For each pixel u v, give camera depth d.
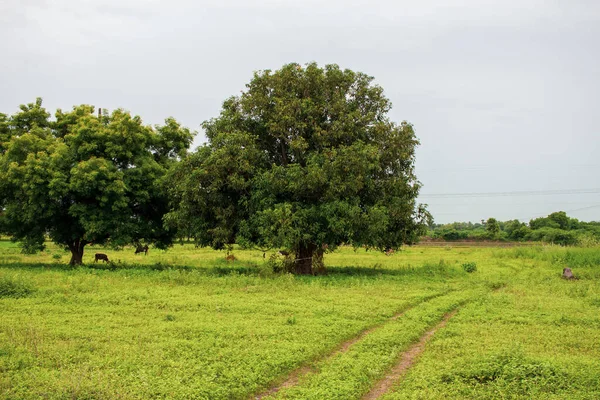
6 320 12.73
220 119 26.09
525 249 44.38
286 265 25.77
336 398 8.13
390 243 26.64
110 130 26.80
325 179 22.80
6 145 26.56
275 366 9.50
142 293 17.19
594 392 8.33
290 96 24.86
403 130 25.44
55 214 26.86
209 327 12.36
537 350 11.03
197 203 25.00
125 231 26.73
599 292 19.92
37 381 8.20
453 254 49.78
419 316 14.57
